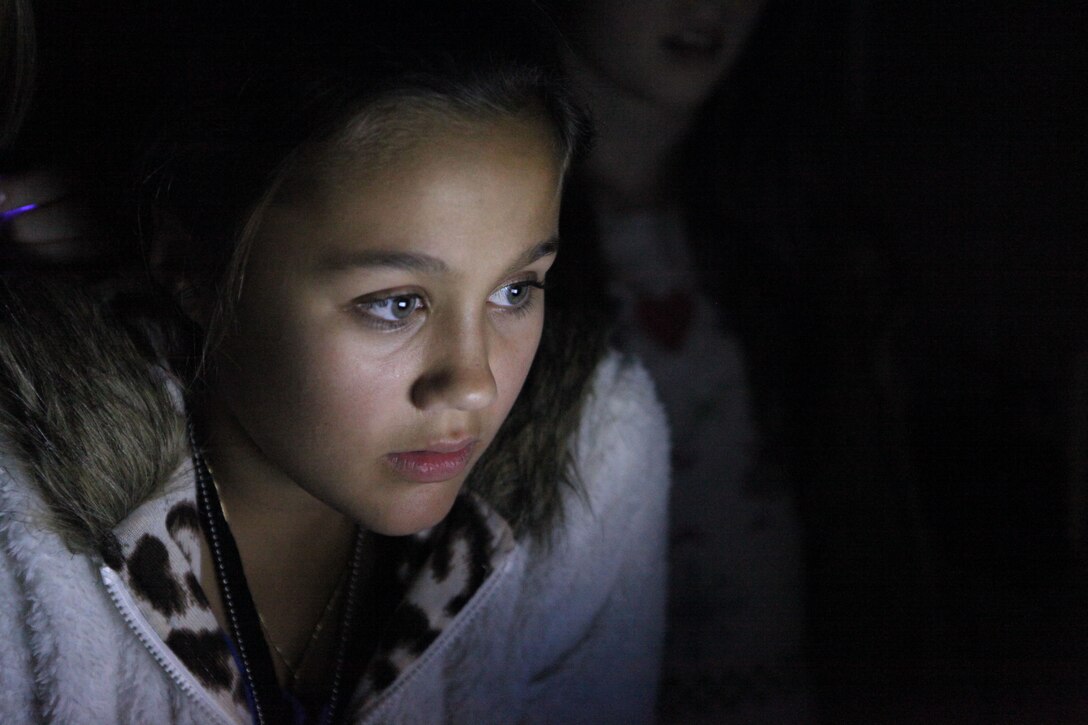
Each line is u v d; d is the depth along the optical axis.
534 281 0.64
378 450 0.62
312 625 0.82
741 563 1.28
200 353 0.69
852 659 1.42
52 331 0.69
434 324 0.60
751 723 1.28
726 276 1.29
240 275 0.59
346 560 0.82
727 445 1.27
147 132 0.64
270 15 0.57
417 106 0.54
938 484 1.65
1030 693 1.43
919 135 1.70
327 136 0.54
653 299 1.25
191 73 0.61
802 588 1.34
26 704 0.69
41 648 0.68
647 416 0.89
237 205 0.59
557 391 0.81
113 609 0.70
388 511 0.65
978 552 1.62
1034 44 1.65
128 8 0.68
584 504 0.85
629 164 1.24
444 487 0.65
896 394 1.48
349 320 0.59
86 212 0.72
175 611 0.71
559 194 0.62
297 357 0.60
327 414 0.61
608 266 1.19
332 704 0.80
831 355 1.34
